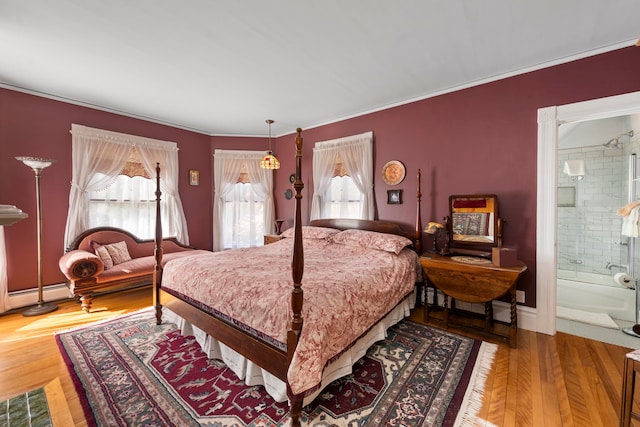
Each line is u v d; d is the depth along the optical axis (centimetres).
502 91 278
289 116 412
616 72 224
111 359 209
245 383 181
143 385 179
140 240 408
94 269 302
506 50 236
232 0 177
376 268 239
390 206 361
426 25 203
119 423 146
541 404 161
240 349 173
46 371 194
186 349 225
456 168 307
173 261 266
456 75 282
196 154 486
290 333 142
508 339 231
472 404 161
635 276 306
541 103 257
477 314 287
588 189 383
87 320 282
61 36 216
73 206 349
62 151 346
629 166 339
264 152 511
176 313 238
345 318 173
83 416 151
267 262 252
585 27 204
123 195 403
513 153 272
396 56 246
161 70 272
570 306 326
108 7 183
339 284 189
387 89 316
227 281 199
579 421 148
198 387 177
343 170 412
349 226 384
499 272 226
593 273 370
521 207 268
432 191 325
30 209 324
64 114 346
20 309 311
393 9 186
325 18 195
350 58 249
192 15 191
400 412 154
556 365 201
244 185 520
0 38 219
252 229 516
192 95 334
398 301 253
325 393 170
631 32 209
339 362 177
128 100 353
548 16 192
